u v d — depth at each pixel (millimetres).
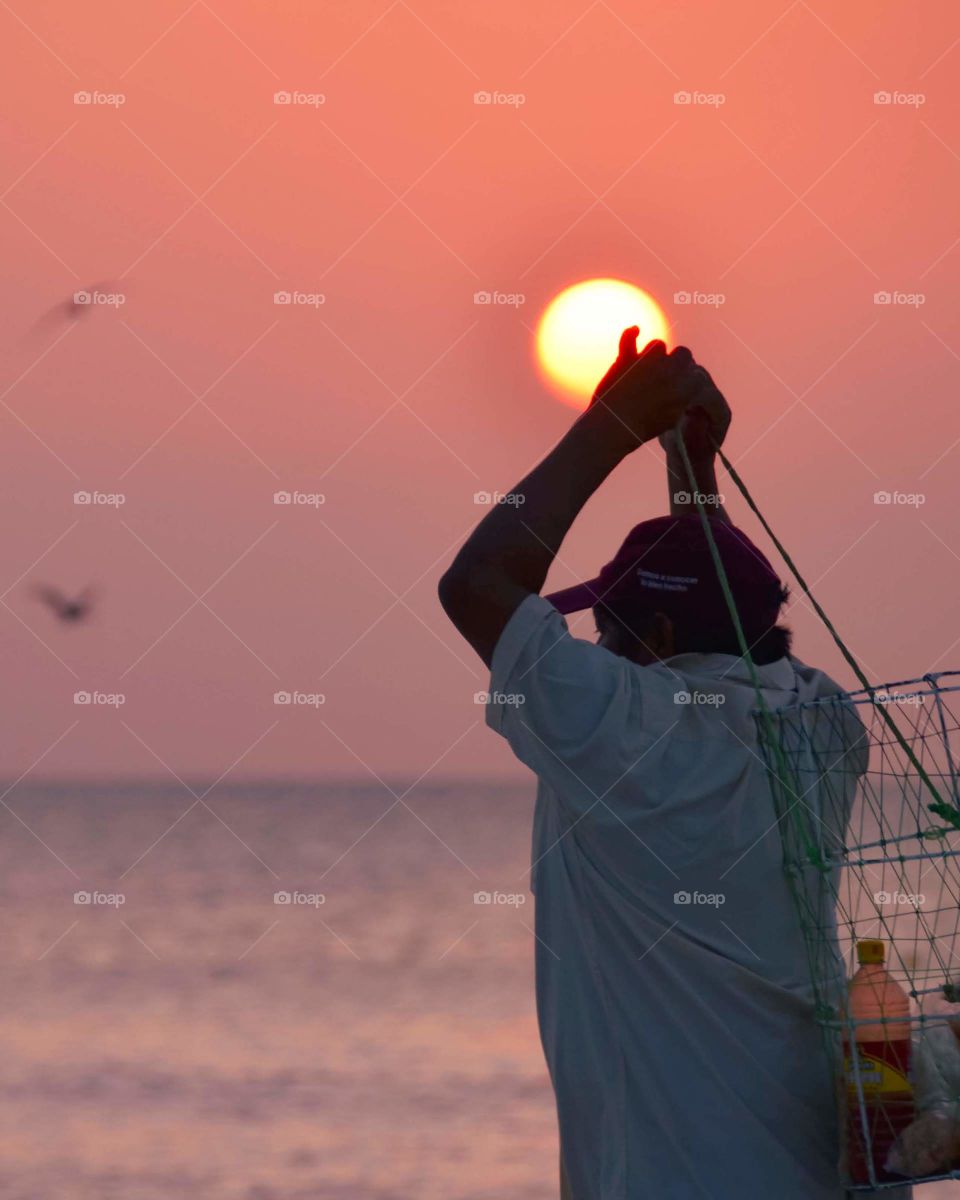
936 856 6598
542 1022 7148
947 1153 6316
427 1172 35625
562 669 6664
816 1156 6676
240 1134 40125
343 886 159375
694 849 6719
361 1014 64500
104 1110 43469
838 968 6879
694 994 6672
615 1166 6656
